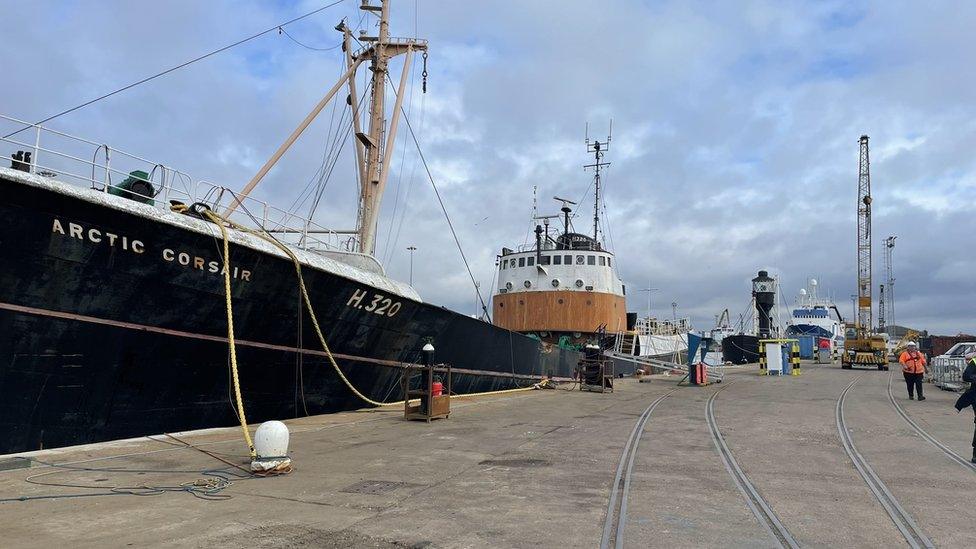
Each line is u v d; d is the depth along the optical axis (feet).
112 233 29.07
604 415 45.03
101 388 30.78
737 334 178.09
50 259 27.61
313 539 16.28
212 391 35.91
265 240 36.91
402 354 51.16
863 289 184.34
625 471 25.34
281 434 24.54
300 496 20.95
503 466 26.35
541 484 22.95
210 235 32.55
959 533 17.48
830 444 32.50
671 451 30.14
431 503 20.15
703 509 19.61
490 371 66.39
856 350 142.10
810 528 17.83
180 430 34.65
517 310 96.43
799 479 24.20
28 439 28.48
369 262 50.01
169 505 19.61
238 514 18.61
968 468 26.53
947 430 37.88
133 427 32.45
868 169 186.70
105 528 17.02
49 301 28.17
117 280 30.07
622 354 95.76
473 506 19.80
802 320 232.12
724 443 32.55
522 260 98.58
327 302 40.83
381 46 64.23
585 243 106.22
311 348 41.24
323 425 38.37
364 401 48.03
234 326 36.04
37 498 20.34
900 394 64.08
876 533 17.46
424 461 27.30
